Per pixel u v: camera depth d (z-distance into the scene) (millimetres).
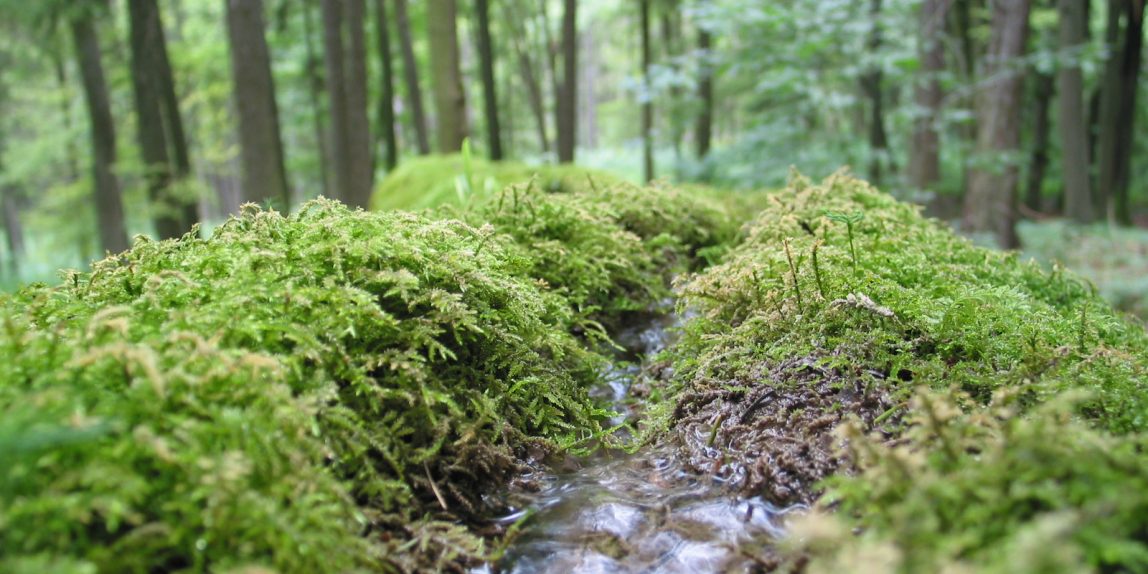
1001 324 1418
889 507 818
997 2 6414
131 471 799
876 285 1537
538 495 1270
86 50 9539
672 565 1047
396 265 1423
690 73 5977
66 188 11359
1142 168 12945
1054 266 2010
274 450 916
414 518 1142
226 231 1498
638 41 17547
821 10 4852
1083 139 8266
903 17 5910
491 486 1271
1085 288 2074
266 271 1275
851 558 738
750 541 1078
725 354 1538
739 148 5801
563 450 1426
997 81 6262
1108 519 722
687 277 1930
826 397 1342
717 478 1266
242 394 958
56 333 1019
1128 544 686
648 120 9883
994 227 6594
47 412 828
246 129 6238
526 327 1551
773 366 1469
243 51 6137
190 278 1263
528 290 1612
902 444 1126
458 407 1294
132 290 1309
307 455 974
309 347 1124
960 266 1823
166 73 9266
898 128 6680
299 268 1312
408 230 1532
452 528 1097
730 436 1340
